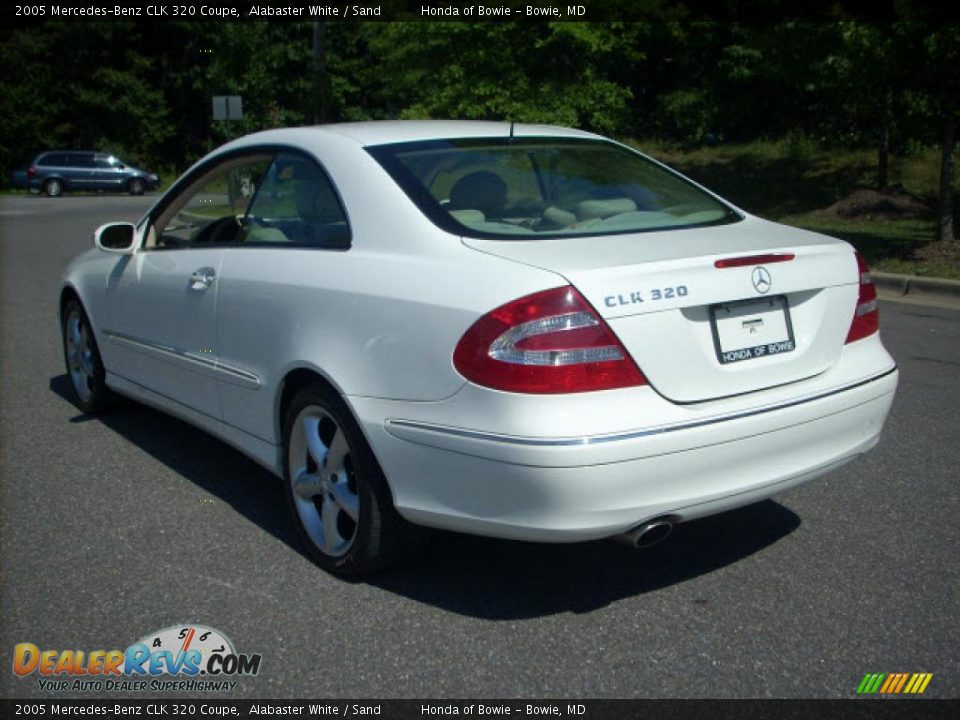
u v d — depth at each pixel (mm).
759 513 4523
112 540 4234
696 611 3607
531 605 3658
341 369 3670
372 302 3590
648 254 3418
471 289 3314
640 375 3223
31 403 6414
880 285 10953
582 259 3322
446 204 3793
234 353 4359
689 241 3645
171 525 4395
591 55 16359
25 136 40188
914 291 10617
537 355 3127
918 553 4082
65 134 41688
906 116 12695
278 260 4141
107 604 3668
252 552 4117
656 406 3242
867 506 4586
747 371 3441
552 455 3078
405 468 3461
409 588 3789
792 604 3656
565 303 3158
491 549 4137
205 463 5223
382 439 3518
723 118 23250
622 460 3125
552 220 3891
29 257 15461
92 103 40969
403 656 3307
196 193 5078
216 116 20375
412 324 3428
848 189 19047
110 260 5566
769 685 3133
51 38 40531
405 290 3500
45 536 4273
